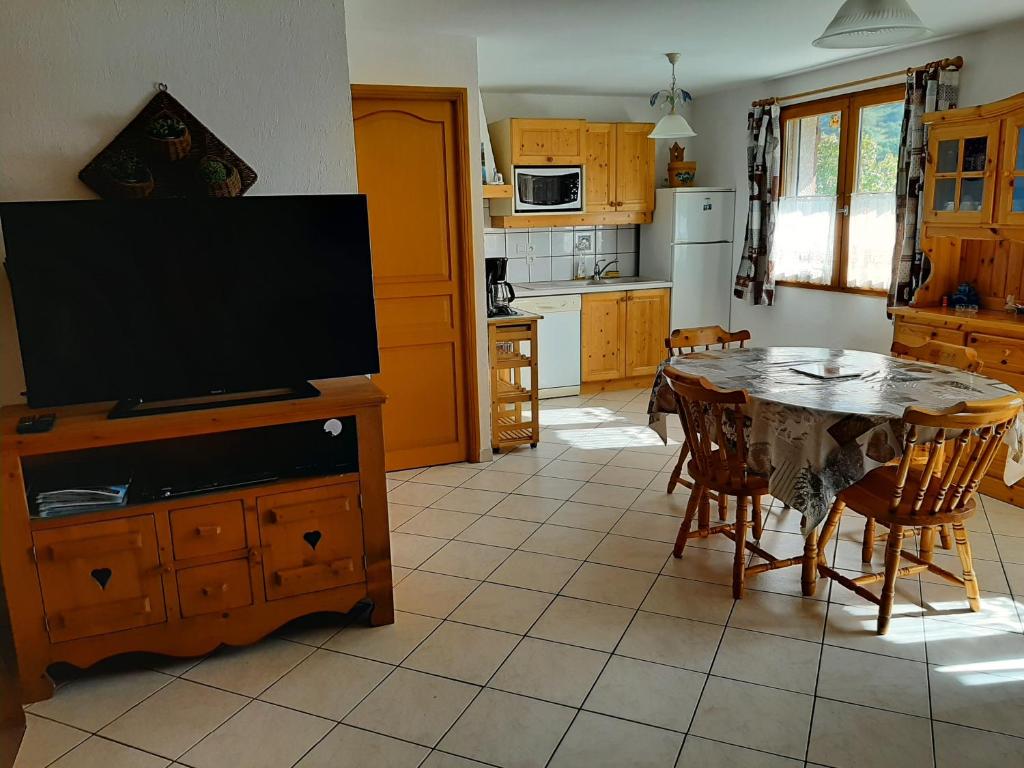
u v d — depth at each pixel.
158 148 2.70
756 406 2.71
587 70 5.19
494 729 2.16
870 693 2.28
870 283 5.13
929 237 4.21
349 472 2.61
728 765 1.99
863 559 3.13
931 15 3.80
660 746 2.07
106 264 2.46
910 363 3.30
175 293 2.54
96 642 2.39
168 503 2.39
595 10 3.62
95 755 2.10
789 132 5.67
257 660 2.54
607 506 3.80
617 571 3.09
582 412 5.63
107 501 2.35
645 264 6.64
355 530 2.64
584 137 5.89
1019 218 3.66
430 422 4.47
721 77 5.57
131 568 2.39
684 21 3.86
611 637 2.61
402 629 2.70
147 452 2.78
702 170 6.64
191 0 2.71
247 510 2.49
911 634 2.59
